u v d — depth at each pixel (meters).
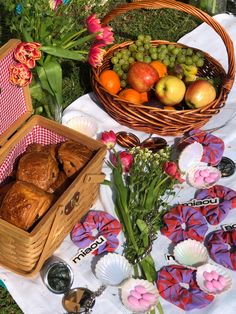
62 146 0.79
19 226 0.70
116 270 0.76
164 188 0.85
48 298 0.74
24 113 0.89
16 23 0.90
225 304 0.73
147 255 0.77
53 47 0.87
